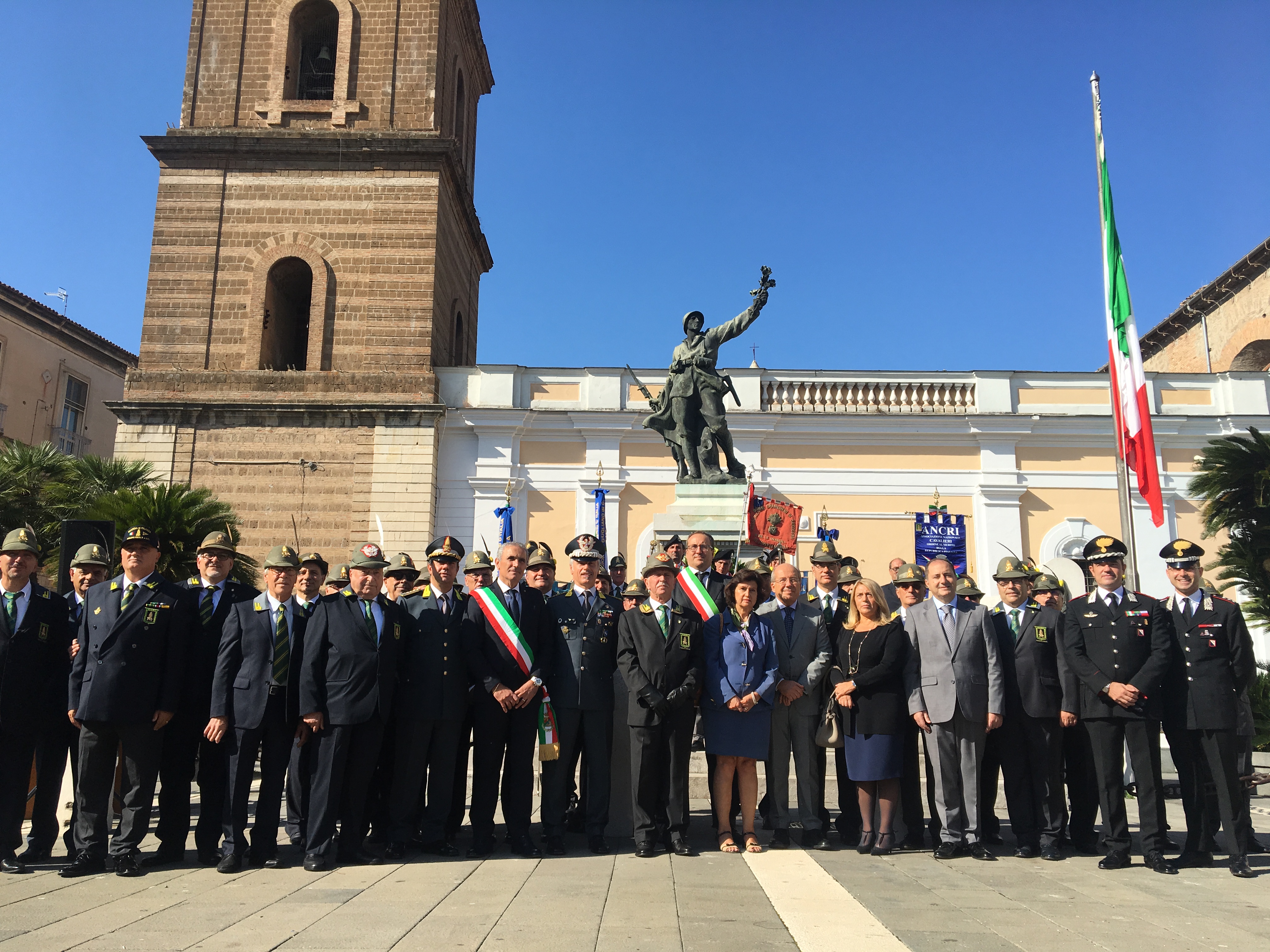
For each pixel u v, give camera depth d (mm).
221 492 22344
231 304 23328
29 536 7332
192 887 6148
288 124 24344
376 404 22516
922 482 23203
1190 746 7125
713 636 7512
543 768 7527
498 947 4605
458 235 26938
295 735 7359
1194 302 30344
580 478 23141
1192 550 7363
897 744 7398
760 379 24125
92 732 6797
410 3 25062
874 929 4961
